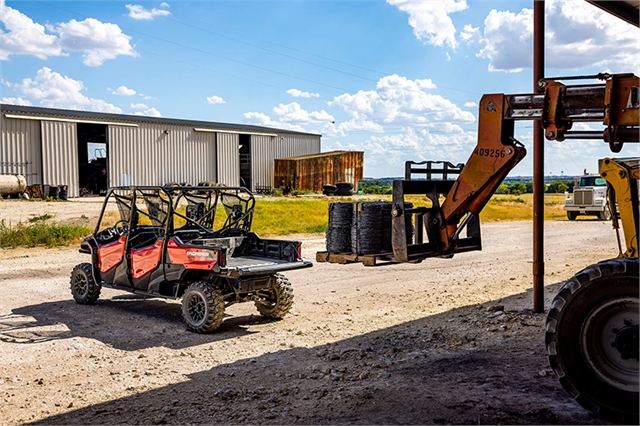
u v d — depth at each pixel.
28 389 5.40
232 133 44.25
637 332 3.88
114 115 40.47
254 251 8.89
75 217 21.31
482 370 5.42
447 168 6.27
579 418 4.06
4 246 16.27
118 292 10.48
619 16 5.11
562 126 5.00
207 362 6.23
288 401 4.86
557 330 4.12
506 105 5.25
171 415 4.65
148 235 8.78
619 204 5.08
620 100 4.62
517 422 4.02
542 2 7.31
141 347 6.87
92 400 5.08
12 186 30.33
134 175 38.09
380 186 63.97
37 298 9.84
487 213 31.70
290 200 33.81
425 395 4.70
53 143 33.94
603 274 3.96
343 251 6.00
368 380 5.34
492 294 9.83
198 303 7.59
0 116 31.67
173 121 43.81
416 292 10.31
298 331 7.52
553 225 25.77
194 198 9.02
